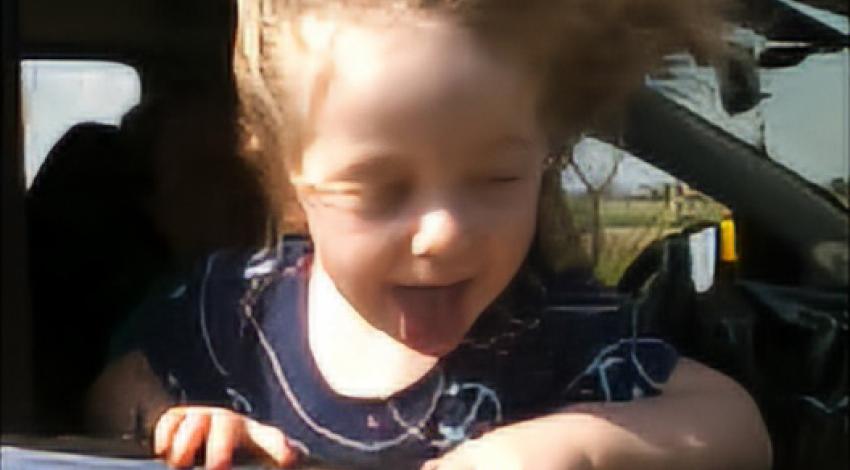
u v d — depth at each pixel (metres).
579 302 0.73
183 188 0.80
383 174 0.69
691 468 0.69
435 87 0.67
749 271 0.79
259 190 0.78
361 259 0.71
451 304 0.71
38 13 0.77
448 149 0.68
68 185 0.79
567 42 0.71
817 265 0.80
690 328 0.77
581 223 0.74
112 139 0.81
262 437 0.71
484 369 0.71
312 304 0.75
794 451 0.76
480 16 0.68
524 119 0.69
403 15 0.68
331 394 0.72
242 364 0.74
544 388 0.72
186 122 0.81
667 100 0.76
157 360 0.75
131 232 0.80
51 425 0.70
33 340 0.73
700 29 0.76
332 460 0.71
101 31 0.82
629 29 0.73
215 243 0.79
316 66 0.70
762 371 0.77
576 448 0.67
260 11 0.77
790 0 0.77
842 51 0.78
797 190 0.80
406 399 0.72
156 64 0.83
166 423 0.70
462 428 0.71
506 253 0.71
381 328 0.72
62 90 0.79
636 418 0.70
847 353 0.78
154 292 0.78
